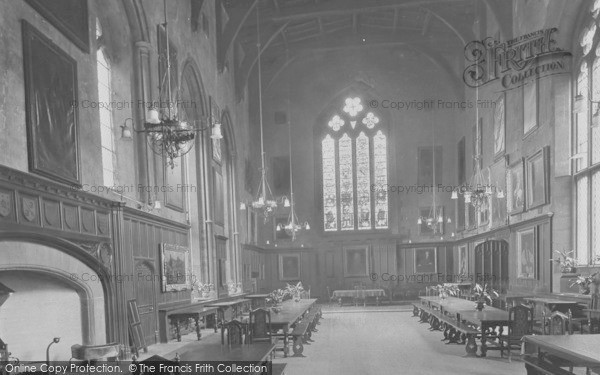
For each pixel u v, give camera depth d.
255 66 30.09
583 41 15.04
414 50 29.86
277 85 30.80
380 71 30.38
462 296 21.67
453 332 13.99
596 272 13.44
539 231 16.77
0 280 9.17
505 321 11.42
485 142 23.64
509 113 20.23
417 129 29.91
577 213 15.42
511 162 19.92
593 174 14.41
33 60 8.59
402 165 29.94
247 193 27.81
